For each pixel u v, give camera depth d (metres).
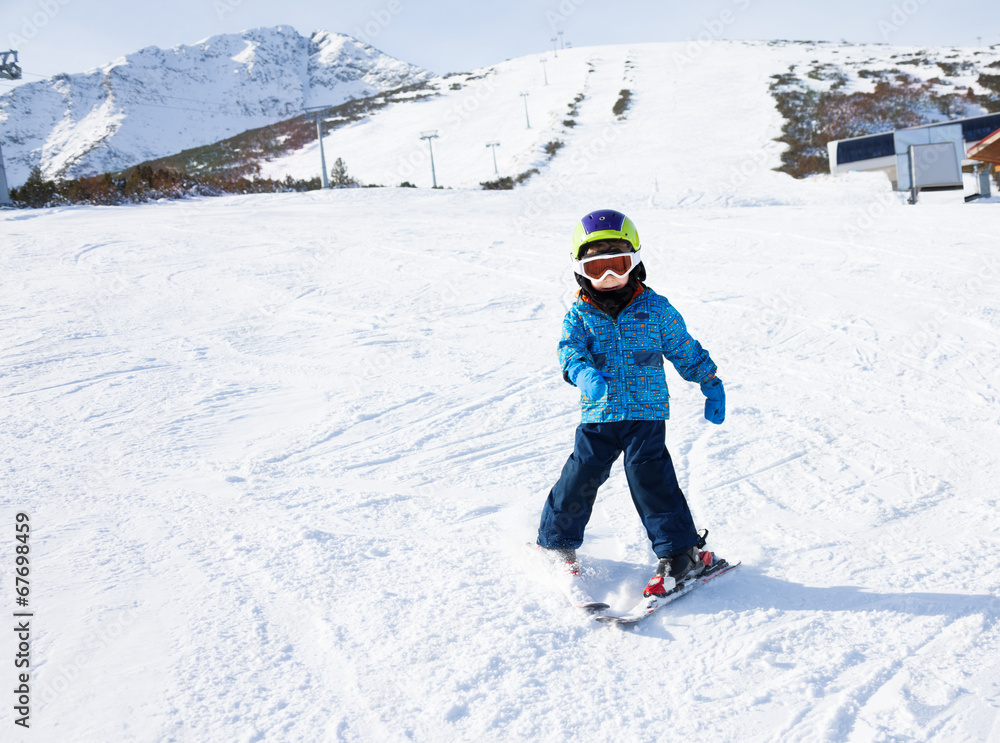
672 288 9.06
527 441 4.48
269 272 10.71
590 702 1.98
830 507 3.33
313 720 1.89
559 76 75.50
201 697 1.97
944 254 10.05
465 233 14.52
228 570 2.72
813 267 9.80
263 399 5.41
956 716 1.87
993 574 2.58
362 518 3.30
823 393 5.25
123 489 3.66
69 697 1.97
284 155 66.25
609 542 3.06
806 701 1.96
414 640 2.26
